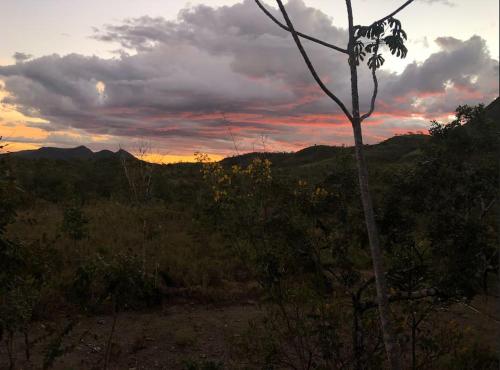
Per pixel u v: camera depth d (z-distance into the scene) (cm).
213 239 1279
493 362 583
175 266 1079
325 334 517
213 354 704
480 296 809
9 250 426
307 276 565
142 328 800
